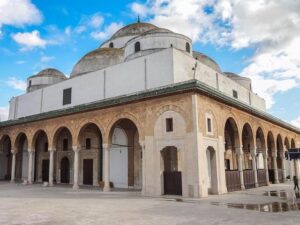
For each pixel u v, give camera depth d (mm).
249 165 29078
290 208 12148
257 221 9328
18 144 31234
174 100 16750
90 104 20875
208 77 23578
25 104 31844
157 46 24219
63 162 28844
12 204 13727
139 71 21656
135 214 10703
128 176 22891
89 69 28516
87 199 15555
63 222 9297
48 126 24859
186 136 16031
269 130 27625
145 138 17594
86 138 26750
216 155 17516
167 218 9867
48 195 17672
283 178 30938
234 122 20578
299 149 17812
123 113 19109
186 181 15812
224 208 12109
